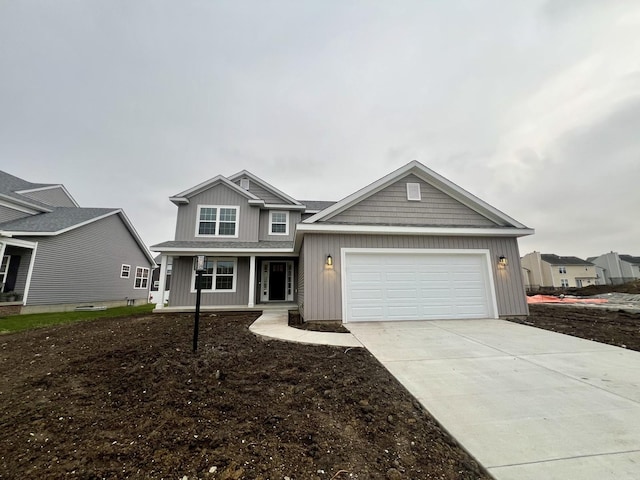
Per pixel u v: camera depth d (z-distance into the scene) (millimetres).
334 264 8047
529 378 3643
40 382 3555
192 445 2213
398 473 1896
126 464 1991
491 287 8422
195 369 3961
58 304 13336
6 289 12242
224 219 13484
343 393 3215
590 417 2639
